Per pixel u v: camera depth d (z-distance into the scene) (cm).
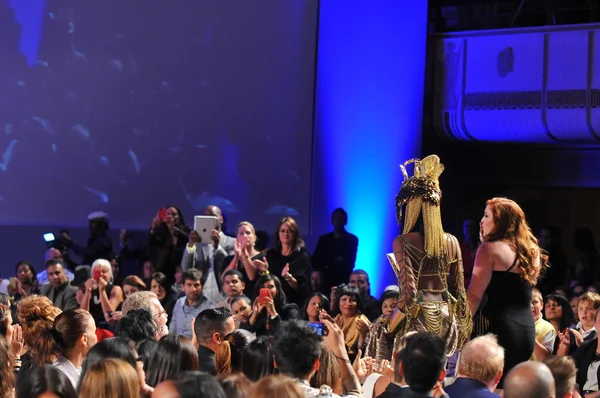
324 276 1128
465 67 1235
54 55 1370
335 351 487
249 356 482
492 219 535
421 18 1246
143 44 1348
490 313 530
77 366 523
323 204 1287
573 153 1306
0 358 456
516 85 1198
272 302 774
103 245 1232
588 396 537
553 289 1195
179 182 1339
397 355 437
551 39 1179
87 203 1362
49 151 1372
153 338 583
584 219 1351
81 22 1363
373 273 1252
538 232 1363
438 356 396
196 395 330
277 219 1304
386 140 1259
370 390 514
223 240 1036
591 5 1254
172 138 1341
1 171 1380
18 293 1089
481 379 440
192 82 1334
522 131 1205
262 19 1312
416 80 1245
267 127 1312
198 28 1332
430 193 522
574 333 685
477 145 1344
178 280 1019
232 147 1323
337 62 1285
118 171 1355
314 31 1295
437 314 513
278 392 314
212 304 877
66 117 1370
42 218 1373
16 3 1376
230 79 1323
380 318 557
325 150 1289
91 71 1361
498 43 1212
